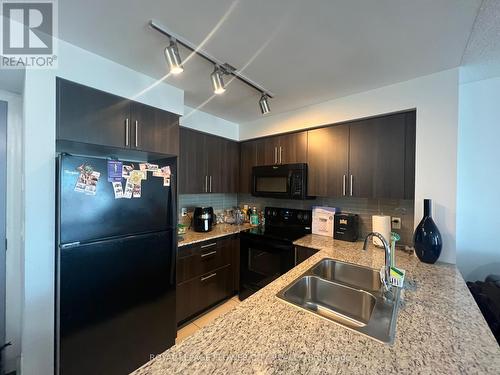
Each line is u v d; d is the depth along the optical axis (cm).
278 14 114
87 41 138
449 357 72
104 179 145
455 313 98
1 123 162
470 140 196
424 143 174
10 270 166
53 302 133
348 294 128
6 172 165
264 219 310
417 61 156
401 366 68
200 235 247
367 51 145
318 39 133
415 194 177
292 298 124
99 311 142
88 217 138
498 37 129
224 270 262
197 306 231
